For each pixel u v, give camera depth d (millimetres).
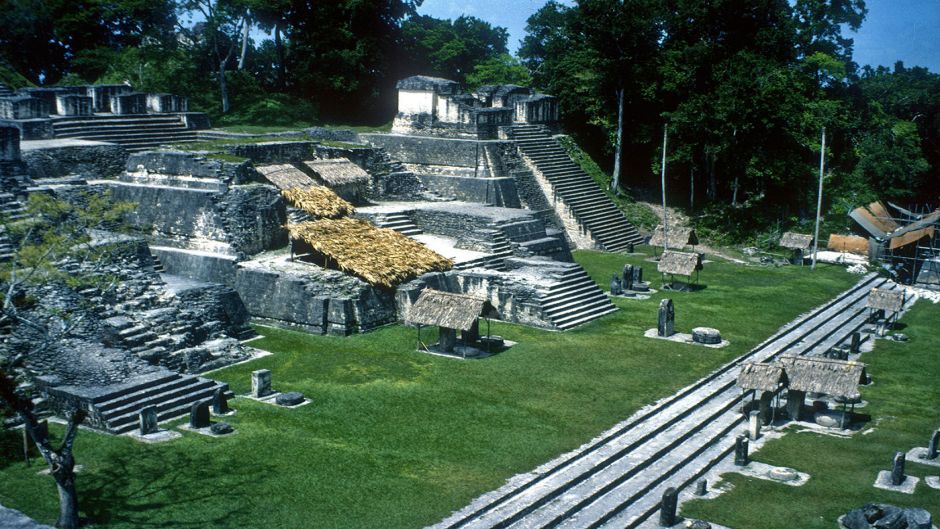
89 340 31719
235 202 43500
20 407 21906
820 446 31500
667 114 68750
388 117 79062
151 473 25484
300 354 37312
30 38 69312
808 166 72875
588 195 66438
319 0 73812
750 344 41344
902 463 28203
